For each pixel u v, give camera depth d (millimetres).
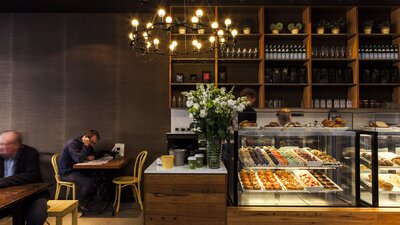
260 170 2652
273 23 4656
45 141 4656
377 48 4395
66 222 3609
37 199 2533
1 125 4656
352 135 2457
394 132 2449
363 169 2455
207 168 2463
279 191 2420
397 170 2559
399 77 4398
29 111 4660
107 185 4539
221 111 2385
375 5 4371
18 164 2594
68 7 4539
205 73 4496
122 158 4363
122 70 4703
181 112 4695
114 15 4703
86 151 3963
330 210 2309
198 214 2324
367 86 4629
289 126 2609
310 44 4332
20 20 4672
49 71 4676
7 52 4660
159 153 4684
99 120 4680
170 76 4438
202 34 4344
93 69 4691
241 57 4473
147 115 4695
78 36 4688
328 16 4660
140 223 3611
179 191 2326
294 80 4422
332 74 4410
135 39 3078
